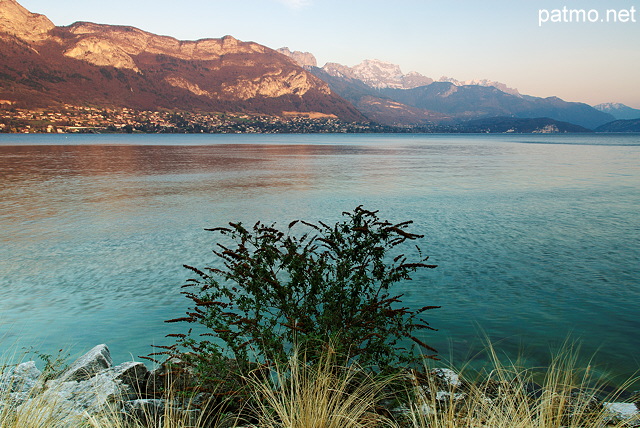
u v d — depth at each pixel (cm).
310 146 16650
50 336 1073
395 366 559
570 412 464
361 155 10625
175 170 6303
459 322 1128
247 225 2450
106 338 1061
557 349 973
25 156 9306
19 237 2194
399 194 3781
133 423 493
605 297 1319
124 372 664
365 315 595
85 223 2544
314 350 515
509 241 2058
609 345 995
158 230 2358
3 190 3972
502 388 471
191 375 570
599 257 1773
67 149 12675
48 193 3806
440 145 18325
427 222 2539
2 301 1328
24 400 479
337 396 429
